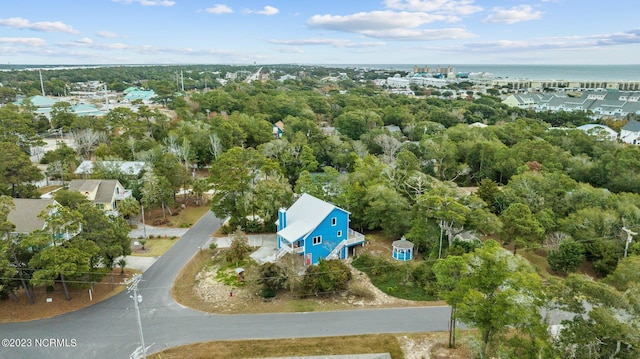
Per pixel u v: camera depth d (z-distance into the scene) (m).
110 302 33.25
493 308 22.50
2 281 29.52
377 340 28.58
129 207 47.50
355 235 45.19
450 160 71.62
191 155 71.50
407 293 35.16
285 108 116.94
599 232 41.28
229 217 54.28
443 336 29.11
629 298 20.17
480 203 43.12
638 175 58.12
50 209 36.94
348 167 74.38
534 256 43.22
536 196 49.09
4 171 46.88
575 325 20.73
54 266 29.31
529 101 164.88
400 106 125.25
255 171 58.19
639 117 126.94
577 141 78.94
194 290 35.53
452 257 26.75
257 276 34.16
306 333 29.38
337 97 146.50
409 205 46.34
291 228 41.56
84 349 27.12
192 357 26.55
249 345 27.88
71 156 66.44
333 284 35.00
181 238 47.38
